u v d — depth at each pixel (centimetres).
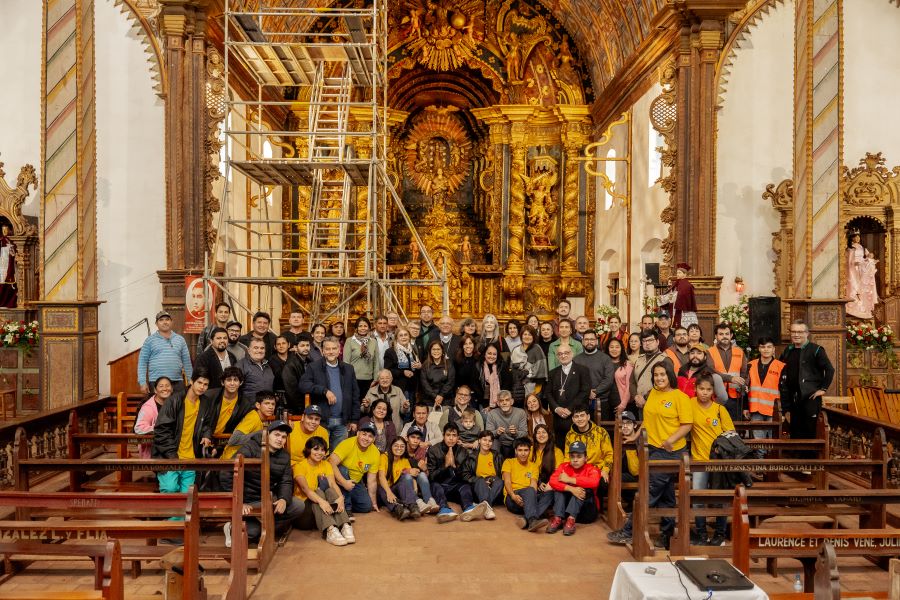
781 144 1505
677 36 1475
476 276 2469
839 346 1095
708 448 743
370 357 1020
